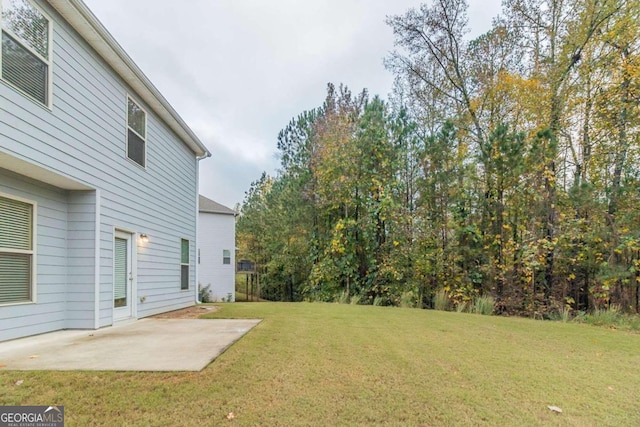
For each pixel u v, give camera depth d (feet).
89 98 19.20
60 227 18.94
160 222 28.07
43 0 16.02
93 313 19.08
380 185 38.29
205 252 59.67
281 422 8.09
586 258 29.66
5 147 13.70
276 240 61.72
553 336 18.72
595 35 32.32
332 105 49.37
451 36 39.93
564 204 30.63
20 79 14.61
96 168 19.67
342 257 40.24
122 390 9.58
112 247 21.08
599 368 12.75
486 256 32.81
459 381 10.99
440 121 43.14
